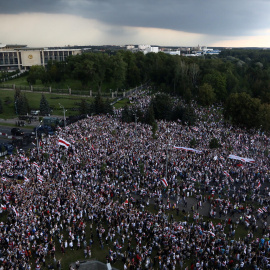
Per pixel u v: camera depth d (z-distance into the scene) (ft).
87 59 536.01
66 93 509.35
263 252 133.80
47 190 170.50
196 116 360.48
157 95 376.68
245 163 229.45
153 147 247.70
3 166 203.92
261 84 479.82
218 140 273.95
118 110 379.14
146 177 198.08
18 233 134.72
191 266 126.21
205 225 155.43
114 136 269.23
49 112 394.32
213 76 476.54
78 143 245.65
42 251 129.39
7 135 296.71
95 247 142.41
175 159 223.92
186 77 505.25
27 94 494.59
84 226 147.95
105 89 540.52
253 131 332.60
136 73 569.23
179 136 282.97
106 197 177.88
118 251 136.46
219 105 450.71
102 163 214.07
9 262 120.88
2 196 164.55
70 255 136.67
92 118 333.21
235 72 540.11
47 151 226.99
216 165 219.41
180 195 188.96
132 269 125.59
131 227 151.23
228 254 135.74
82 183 187.62
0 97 465.88
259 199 180.34
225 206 169.78
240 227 160.45
